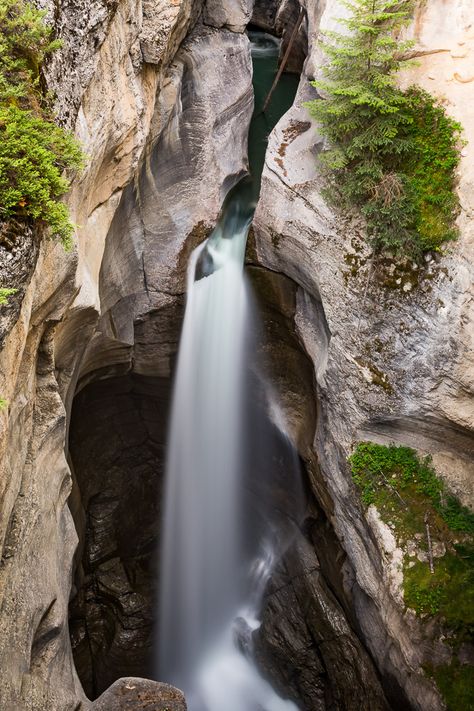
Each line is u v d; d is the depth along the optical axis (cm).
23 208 606
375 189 974
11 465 645
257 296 1284
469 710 867
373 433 1066
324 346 1166
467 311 923
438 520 972
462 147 957
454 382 950
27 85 665
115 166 987
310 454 1259
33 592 696
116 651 1316
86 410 1350
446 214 946
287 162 1173
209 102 1410
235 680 1370
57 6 730
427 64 991
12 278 582
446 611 902
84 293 873
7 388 609
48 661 759
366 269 1023
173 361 1363
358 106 973
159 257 1278
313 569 1298
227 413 1374
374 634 1094
